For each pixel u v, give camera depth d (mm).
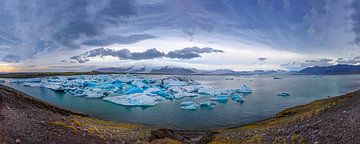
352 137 16422
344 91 101250
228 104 68375
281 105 65750
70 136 20828
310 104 47750
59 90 101125
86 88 101062
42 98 80188
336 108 24844
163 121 46938
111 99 74688
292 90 110062
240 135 27359
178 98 82000
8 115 20406
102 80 127250
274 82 185000
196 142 28609
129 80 117500
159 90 84375
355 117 19203
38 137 18594
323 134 18547
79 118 35281
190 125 43406
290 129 23031
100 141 21969
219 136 28953
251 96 87500
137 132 29859
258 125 36062
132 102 67500
